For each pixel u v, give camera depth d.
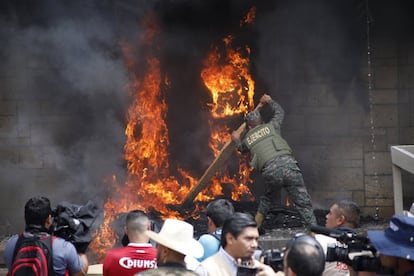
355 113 24.66
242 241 9.02
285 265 7.84
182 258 9.02
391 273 8.63
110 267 10.61
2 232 24.77
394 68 24.48
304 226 21.56
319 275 7.70
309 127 24.88
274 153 19.67
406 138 24.48
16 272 10.27
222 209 11.41
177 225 9.09
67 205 11.28
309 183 24.88
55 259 10.50
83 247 11.22
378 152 24.58
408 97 24.44
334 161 24.77
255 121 20.25
